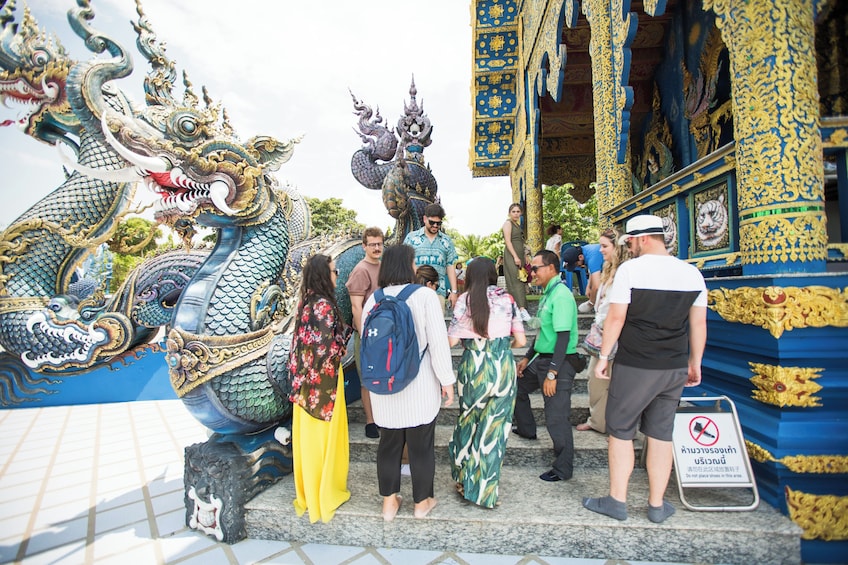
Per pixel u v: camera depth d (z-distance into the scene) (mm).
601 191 5297
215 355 3051
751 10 2654
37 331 5188
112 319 5508
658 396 2561
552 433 3180
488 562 2607
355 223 5449
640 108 9281
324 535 2887
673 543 2523
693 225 3732
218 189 3229
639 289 2527
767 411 2709
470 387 2867
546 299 3215
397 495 2920
